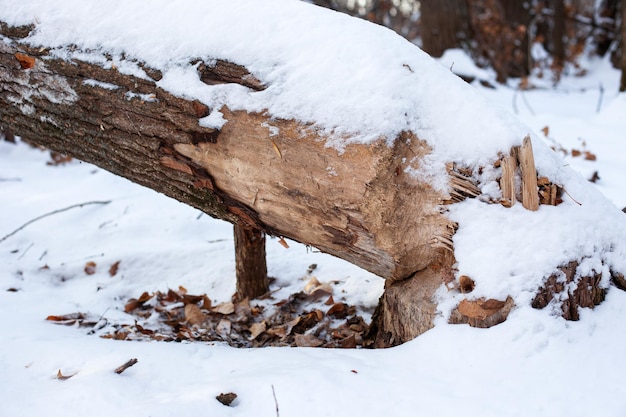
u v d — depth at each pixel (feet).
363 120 8.82
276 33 9.77
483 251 8.80
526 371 7.77
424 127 9.07
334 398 7.50
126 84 10.29
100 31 10.69
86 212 19.99
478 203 9.05
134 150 10.70
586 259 8.89
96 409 7.72
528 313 8.35
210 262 15.88
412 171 9.00
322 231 9.70
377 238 9.30
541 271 8.60
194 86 9.75
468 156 9.04
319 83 9.22
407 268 9.59
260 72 9.52
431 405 7.32
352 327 11.62
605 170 17.58
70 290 15.03
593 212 9.29
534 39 45.01
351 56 9.34
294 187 9.44
